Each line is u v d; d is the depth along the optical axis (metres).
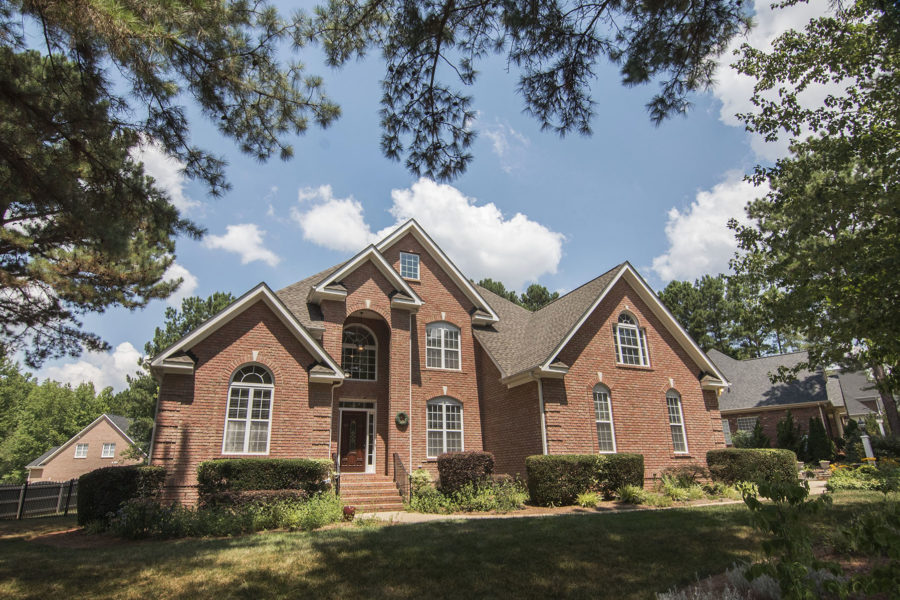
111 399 77.12
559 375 19.53
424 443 21.06
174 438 15.20
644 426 21.25
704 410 23.09
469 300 24.55
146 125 7.81
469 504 15.92
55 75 7.09
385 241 23.47
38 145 7.61
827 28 12.79
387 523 12.88
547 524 11.00
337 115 8.57
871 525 5.57
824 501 5.70
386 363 22.33
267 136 8.49
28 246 14.08
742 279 17.86
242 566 7.94
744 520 10.66
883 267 10.05
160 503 13.43
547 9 7.39
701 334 50.09
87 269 16.38
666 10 7.28
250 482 14.55
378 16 7.95
